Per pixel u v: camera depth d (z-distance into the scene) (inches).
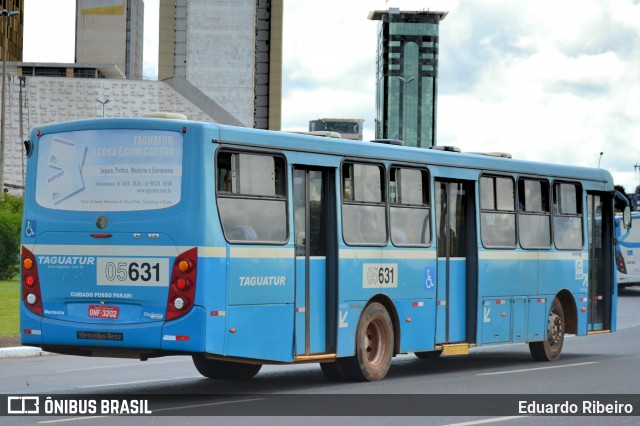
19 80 6304.1
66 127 646.5
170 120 621.6
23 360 938.1
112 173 630.5
